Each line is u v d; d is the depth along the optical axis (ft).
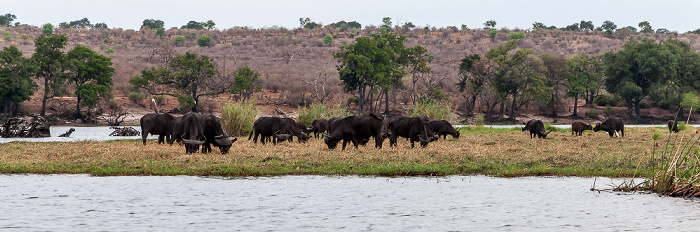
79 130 236.22
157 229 38.09
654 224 40.16
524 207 46.47
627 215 43.32
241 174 66.49
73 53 317.22
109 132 214.69
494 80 366.43
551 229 38.63
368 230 38.11
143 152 84.38
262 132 102.01
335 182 60.44
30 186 56.90
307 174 67.10
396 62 366.63
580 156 82.17
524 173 67.67
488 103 368.68
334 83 402.93
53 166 72.02
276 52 547.08
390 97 399.03
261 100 360.89
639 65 388.57
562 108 409.49
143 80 328.08
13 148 99.71
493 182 60.95
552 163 75.46
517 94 380.78
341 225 39.52
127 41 604.90
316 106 157.07
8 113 311.27
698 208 46.16
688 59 403.13
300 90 370.73
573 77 388.98
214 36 634.84
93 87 307.78
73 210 44.37
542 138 123.54
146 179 62.59
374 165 71.61
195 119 79.61
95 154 84.23
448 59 536.83
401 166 69.82
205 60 337.72
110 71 325.01
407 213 43.73
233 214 43.09
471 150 87.97
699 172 53.06
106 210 44.39
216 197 50.49
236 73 354.95
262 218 41.73
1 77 293.64
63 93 318.24
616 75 399.44
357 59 334.65
